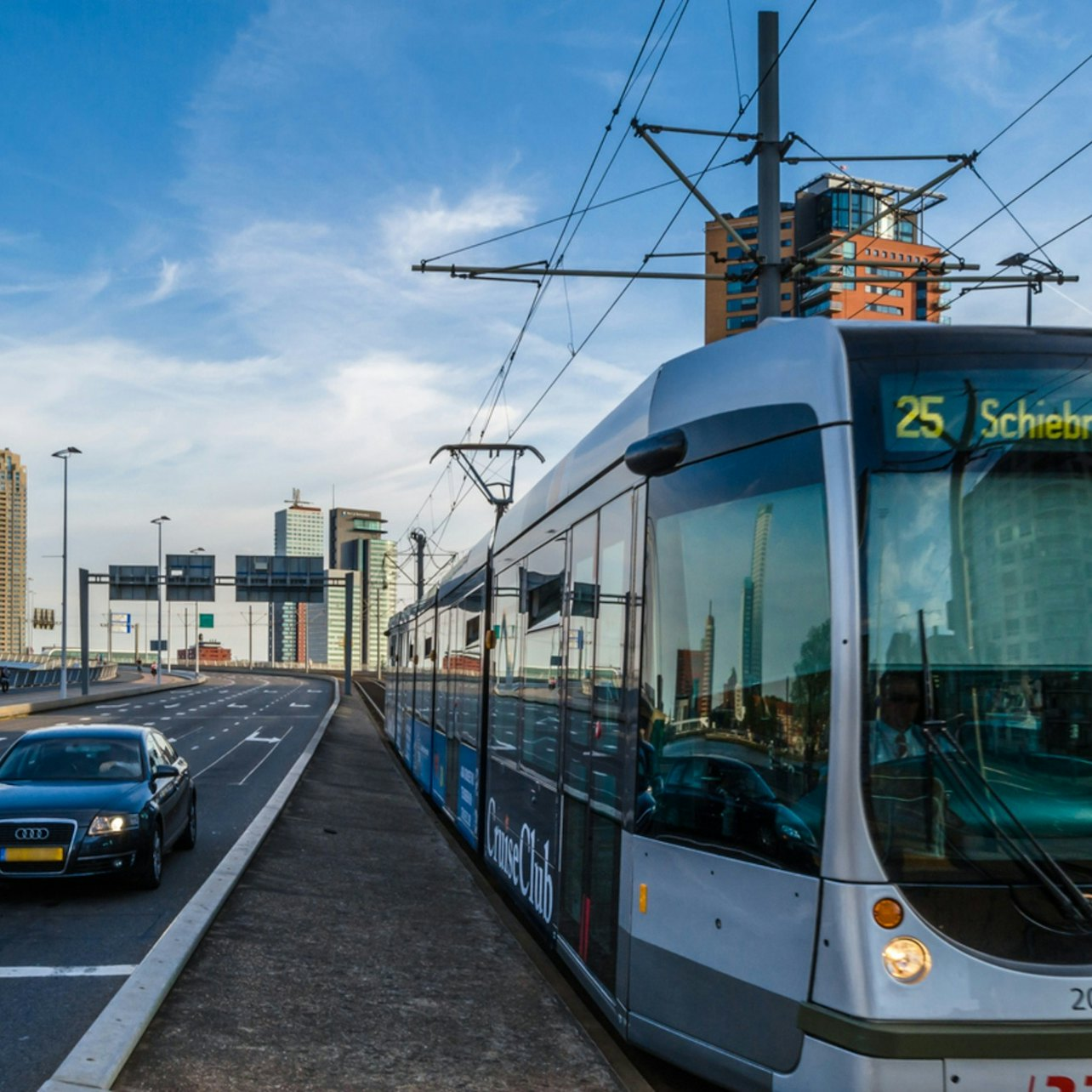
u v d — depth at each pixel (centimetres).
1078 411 471
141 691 7738
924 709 444
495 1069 584
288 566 5391
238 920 878
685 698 548
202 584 5366
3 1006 698
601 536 687
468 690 1354
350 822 1641
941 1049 416
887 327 487
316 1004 674
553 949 791
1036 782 443
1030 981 427
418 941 878
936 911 431
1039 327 485
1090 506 466
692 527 551
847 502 460
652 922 554
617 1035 686
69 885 1126
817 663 460
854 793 440
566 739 759
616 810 620
